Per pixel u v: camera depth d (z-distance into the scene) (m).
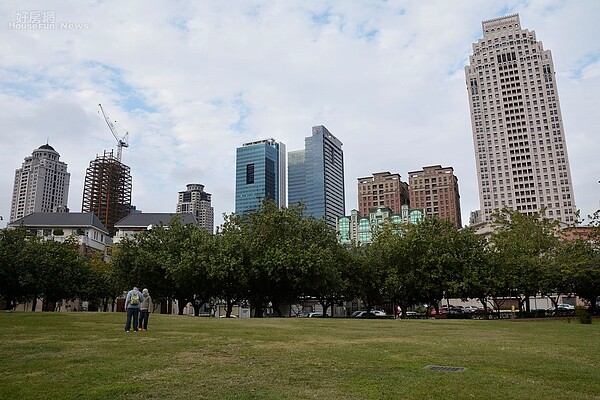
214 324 26.64
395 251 53.06
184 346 15.48
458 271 51.00
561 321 41.03
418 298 57.19
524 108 198.12
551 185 189.12
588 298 57.28
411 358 13.48
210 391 8.97
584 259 50.56
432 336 20.91
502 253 54.22
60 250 58.84
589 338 20.64
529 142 194.88
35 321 25.62
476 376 10.56
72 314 33.41
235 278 46.75
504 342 18.30
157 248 53.41
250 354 13.90
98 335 18.77
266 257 45.84
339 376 10.55
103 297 70.75
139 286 53.09
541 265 51.31
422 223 55.69
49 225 91.75
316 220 56.34
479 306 109.69
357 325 28.77
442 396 8.68
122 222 95.75
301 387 9.37
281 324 28.14
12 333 19.00
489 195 197.38
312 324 28.69
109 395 8.58
